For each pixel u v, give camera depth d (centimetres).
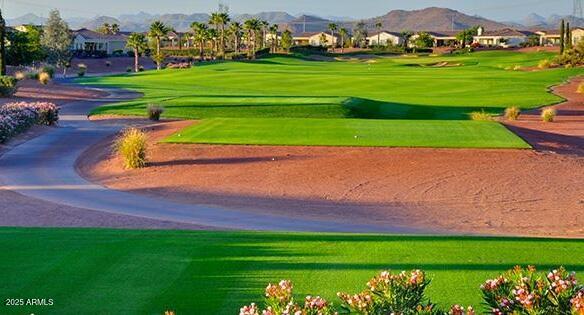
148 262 1107
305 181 2209
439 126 3023
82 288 977
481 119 3919
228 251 1182
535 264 1095
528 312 603
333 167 2355
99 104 5041
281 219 1772
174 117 4053
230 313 877
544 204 1955
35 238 1289
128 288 977
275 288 634
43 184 2277
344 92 6025
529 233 1653
